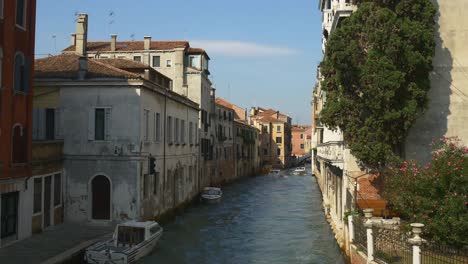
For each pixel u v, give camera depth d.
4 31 15.88
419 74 16.12
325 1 32.97
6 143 15.95
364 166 17.00
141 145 21.41
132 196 21.11
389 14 15.76
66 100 21.59
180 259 18.56
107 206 21.23
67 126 21.52
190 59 40.84
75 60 23.70
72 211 21.36
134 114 21.23
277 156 93.25
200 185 37.94
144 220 22.00
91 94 21.47
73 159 21.44
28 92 17.39
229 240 22.45
